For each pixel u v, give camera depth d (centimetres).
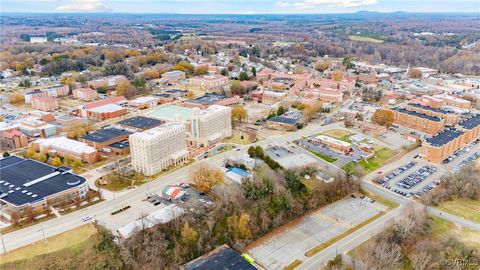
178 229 17375
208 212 18512
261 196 19975
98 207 19288
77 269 15038
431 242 16900
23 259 15188
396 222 18325
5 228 17262
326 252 17100
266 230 18638
